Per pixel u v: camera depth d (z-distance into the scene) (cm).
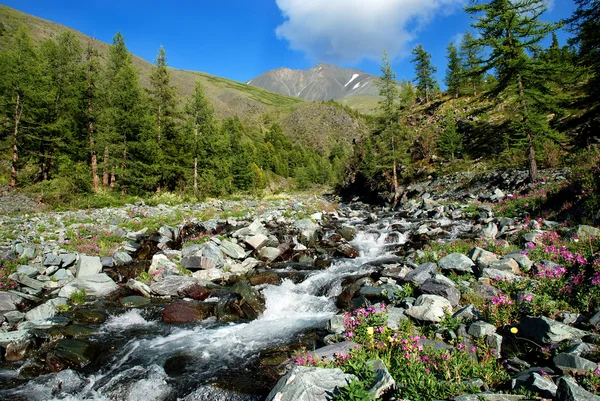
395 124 3878
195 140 3631
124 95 3167
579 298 565
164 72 3816
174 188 3894
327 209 2892
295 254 1522
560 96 2058
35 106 3077
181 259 1303
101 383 611
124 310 941
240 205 2792
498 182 2409
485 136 3694
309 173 10119
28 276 1058
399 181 3881
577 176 1264
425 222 1855
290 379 381
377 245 1596
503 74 2125
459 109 4872
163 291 1062
